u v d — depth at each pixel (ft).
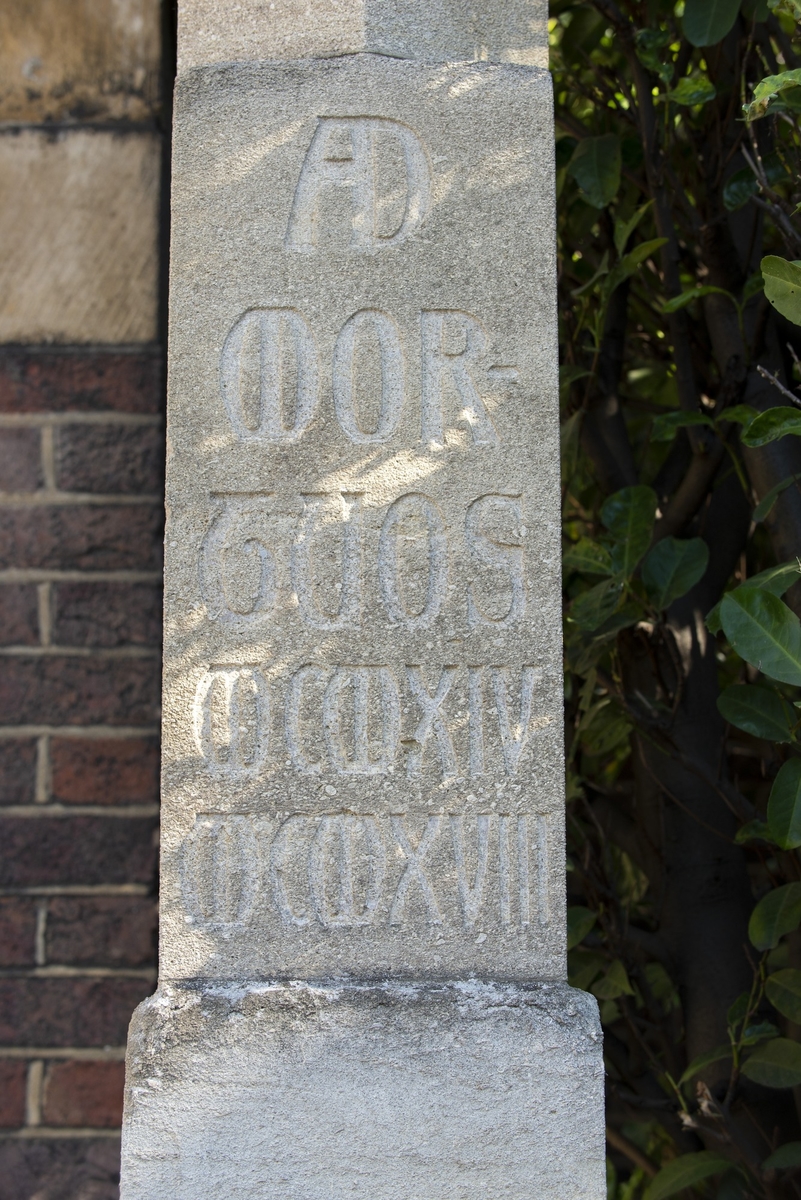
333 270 4.20
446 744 4.10
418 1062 3.90
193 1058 3.90
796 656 4.34
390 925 4.05
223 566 4.14
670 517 5.98
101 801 5.96
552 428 4.17
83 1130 5.87
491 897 4.07
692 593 6.10
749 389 5.74
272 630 4.12
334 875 4.06
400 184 4.21
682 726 5.91
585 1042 3.92
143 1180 3.87
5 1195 5.83
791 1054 5.11
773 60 5.88
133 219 6.07
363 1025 3.92
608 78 6.22
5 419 6.02
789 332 6.11
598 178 5.74
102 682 5.99
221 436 4.16
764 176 5.08
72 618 5.99
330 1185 3.86
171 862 4.06
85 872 5.94
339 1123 3.88
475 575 4.14
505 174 4.21
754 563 6.52
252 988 3.97
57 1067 5.90
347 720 4.10
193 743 4.09
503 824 4.09
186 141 4.21
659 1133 6.21
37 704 5.97
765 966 5.51
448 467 4.16
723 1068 5.74
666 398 7.58
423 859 4.07
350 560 4.15
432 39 4.31
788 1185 5.44
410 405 4.17
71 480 6.03
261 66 4.24
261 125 4.22
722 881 6.00
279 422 4.18
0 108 6.06
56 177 6.06
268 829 4.08
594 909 5.98
